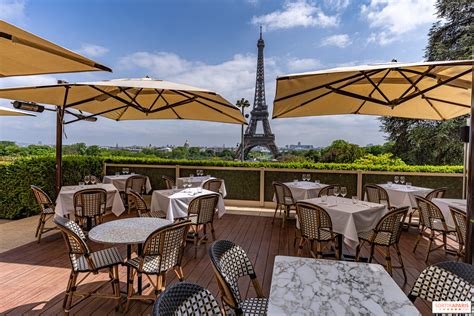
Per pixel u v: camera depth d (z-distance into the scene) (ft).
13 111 19.77
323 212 11.23
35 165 20.45
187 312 4.25
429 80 10.86
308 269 6.01
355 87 12.21
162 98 16.83
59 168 18.13
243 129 45.47
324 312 4.46
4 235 16.08
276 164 25.75
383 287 5.29
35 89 13.35
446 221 13.62
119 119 20.77
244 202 25.68
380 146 51.06
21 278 10.68
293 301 4.77
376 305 4.68
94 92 14.19
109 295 8.69
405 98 10.58
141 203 13.84
